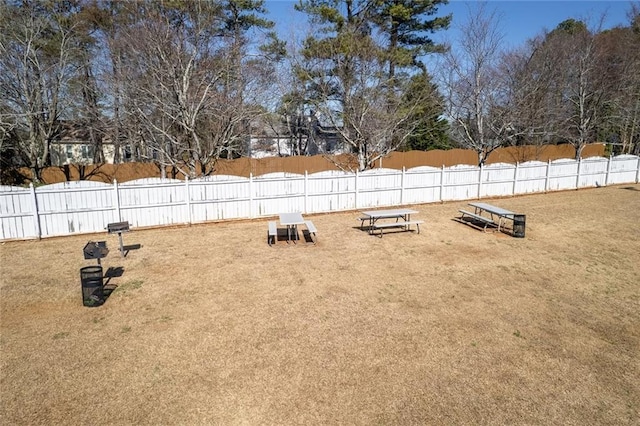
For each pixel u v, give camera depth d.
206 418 4.54
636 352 6.07
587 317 7.21
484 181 18.92
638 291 8.41
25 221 11.56
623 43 28.53
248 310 7.30
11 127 18.33
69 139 28.72
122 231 10.07
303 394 4.96
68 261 9.95
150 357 5.76
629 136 32.16
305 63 22.83
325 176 15.43
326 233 12.87
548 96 27.91
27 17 18.55
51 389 5.04
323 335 6.40
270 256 10.44
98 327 6.66
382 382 5.21
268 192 14.62
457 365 5.62
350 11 23.72
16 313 7.17
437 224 14.12
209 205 13.84
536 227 13.73
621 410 4.77
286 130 29.42
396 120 21.45
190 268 9.51
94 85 21.86
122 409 4.68
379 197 16.67
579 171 21.80
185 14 17.48
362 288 8.36
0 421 4.48
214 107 16.41
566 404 4.86
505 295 8.12
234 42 17.67
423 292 8.20
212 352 5.90
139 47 16.64
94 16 21.19
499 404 4.83
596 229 13.50
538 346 6.18
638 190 21.48
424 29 26.02
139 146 24.05
